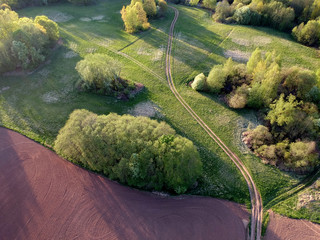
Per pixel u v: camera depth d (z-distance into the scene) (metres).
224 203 40.72
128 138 41.44
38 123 54.06
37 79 66.12
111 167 41.81
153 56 76.75
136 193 41.88
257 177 44.59
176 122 54.91
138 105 58.75
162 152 39.03
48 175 44.44
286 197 41.84
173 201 40.81
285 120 49.62
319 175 45.00
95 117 46.00
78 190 42.19
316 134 49.81
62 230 37.00
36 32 69.06
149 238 36.12
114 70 58.03
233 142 51.06
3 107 57.66
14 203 40.44
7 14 76.44
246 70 63.66
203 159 47.34
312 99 56.00
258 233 37.03
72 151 44.00
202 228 37.31
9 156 47.50
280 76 57.09
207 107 59.22
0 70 65.75
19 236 36.50
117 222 37.94
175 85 66.00
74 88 63.16
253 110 58.78
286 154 46.62
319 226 37.94
